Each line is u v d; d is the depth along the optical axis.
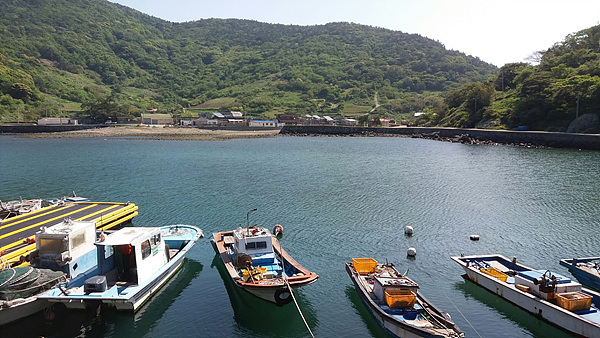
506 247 32.50
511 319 21.89
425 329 18.00
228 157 89.81
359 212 42.50
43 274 21.44
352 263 26.41
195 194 50.41
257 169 71.62
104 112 196.75
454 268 28.45
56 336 20.17
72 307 21.25
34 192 51.53
